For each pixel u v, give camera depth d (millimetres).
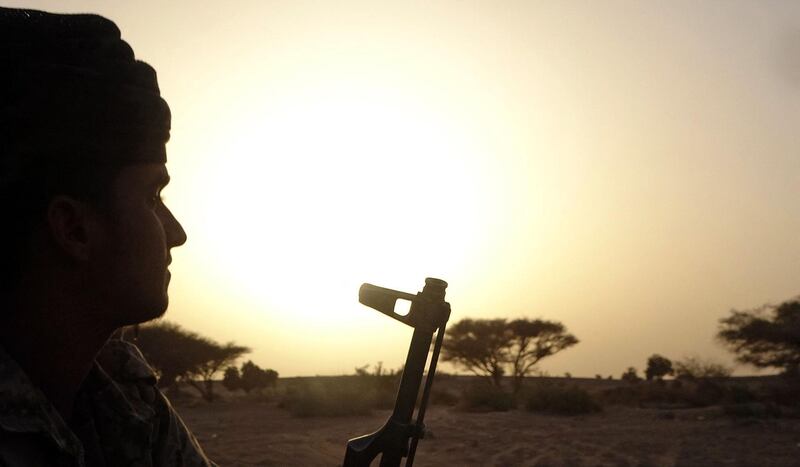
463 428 19578
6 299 843
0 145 811
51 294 846
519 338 52031
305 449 14055
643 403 35125
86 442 981
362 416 26234
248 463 11969
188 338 45250
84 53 856
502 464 12531
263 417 26578
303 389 30547
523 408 30281
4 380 767
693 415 25469
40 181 822
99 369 1030
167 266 931
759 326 40719
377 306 1082
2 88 816
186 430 1158
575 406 27609
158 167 908
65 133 830
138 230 874
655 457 13516
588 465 12430
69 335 861
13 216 820
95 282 857
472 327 52750
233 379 52031
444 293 1091
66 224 837
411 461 1066
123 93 870
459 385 58969
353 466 1049
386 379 35531
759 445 15477
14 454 753
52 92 829
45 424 777
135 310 880
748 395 32219
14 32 834
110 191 857
